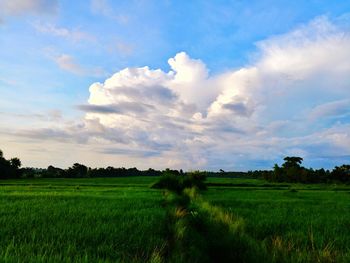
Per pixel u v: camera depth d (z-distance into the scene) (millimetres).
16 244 7723
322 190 47438
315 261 7645
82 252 7609
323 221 13711
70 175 131000
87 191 33406
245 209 17766
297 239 9953
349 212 17125
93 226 10883
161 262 7023
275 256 7773
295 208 18984
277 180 107625
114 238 9133
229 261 8727
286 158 114875
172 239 9773
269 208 18703
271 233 11297
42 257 6562
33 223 11273
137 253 7891
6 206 16234
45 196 23281
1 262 6289
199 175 41625
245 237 9445
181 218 12820
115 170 150500
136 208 16516
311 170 102875
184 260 7348
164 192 33406
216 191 38562
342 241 9875
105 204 18156
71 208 15625
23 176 116000
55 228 10281
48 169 148375
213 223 12469
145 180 88250
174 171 45500
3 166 102625
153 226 11055
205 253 8852
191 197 26859
